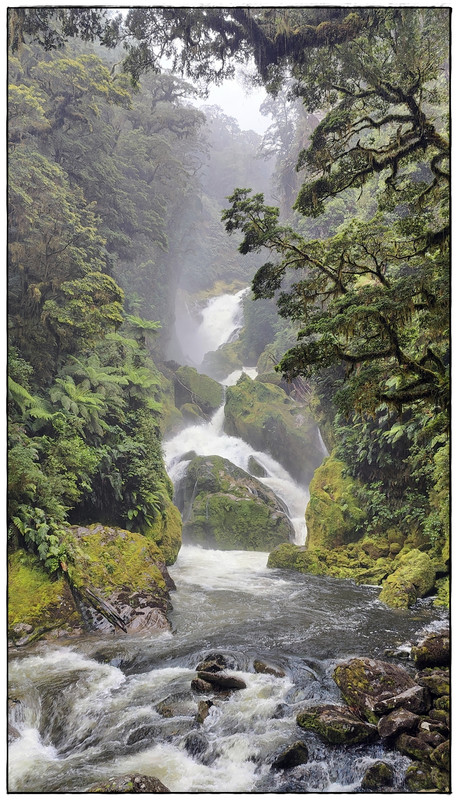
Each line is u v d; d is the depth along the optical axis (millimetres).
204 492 19234
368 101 10555
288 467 24562
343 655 8234
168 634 9414
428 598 11148
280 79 11719
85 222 17703
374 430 13711
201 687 7281
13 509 9555
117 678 7707
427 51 9242
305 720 6355
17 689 7250
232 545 17859
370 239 8852
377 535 13742
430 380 7703
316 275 9641
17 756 6246
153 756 6141
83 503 12375
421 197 9367
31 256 13688
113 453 13242
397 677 6906
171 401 27922
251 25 10828
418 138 9867
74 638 8883
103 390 13742
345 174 10273
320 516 14703
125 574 10461
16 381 11305
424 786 5359
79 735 6594
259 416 25469
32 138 17062
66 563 9656
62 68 17312
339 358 7848
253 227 8922
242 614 10406
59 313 13094
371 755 5879
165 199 29594
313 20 10656
